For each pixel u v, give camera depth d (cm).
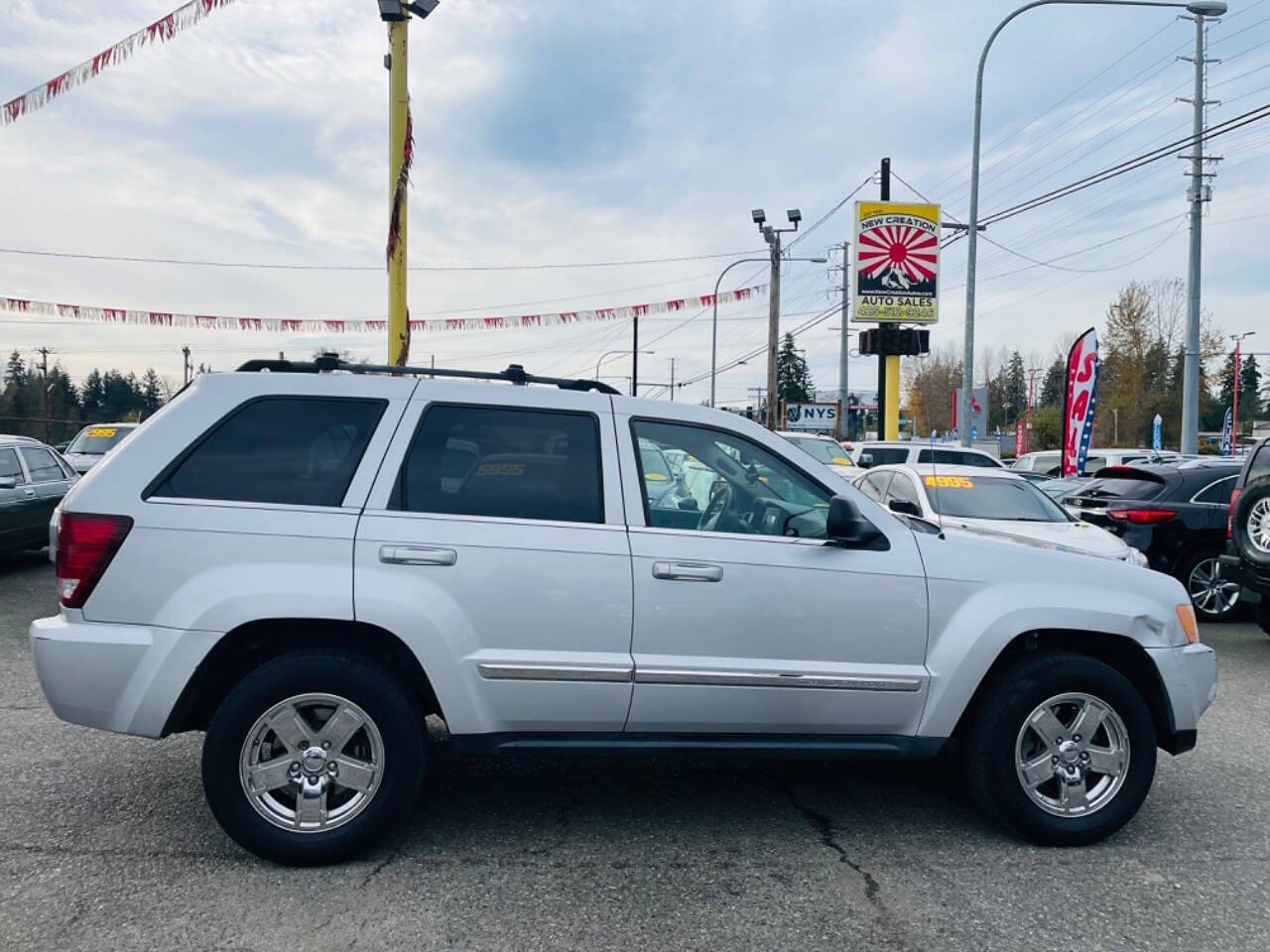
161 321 1819
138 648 364
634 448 412
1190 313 2664
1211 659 445
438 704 401
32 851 393
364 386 403
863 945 332
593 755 400
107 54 998
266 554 374
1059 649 439
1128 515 965
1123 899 369
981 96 2088
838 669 404
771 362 2933
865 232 2727
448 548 382
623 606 391
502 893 364
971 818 450
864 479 1136
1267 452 812
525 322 1975
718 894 367
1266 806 470
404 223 1103
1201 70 2784
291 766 378
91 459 1812
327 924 338
